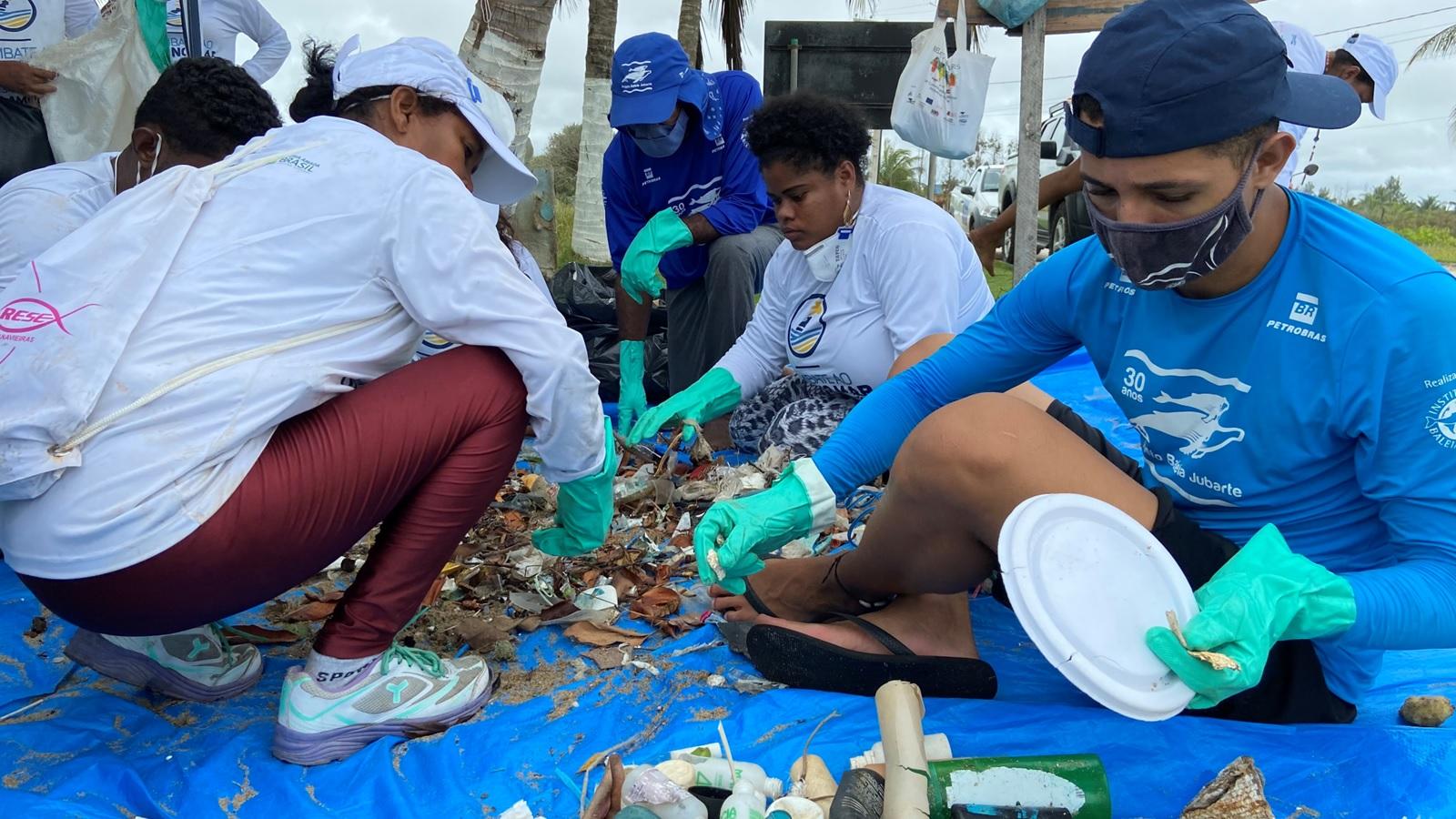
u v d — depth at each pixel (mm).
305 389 1718
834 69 6477
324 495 1750
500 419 1892
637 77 3867
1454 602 1497
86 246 1633
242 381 1667
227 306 1685
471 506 1908
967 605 2230
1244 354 1663
